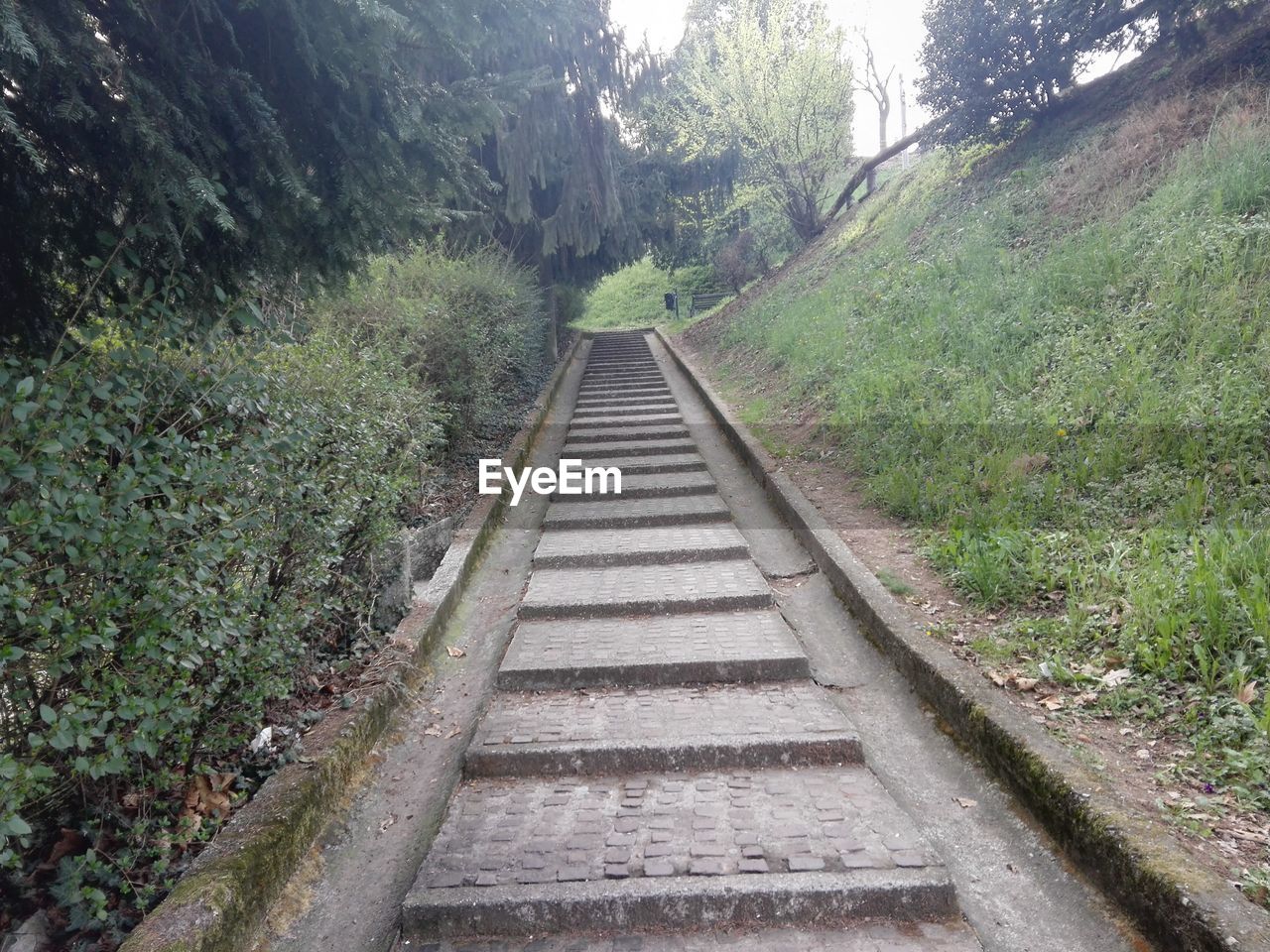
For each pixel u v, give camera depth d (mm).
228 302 3240
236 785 3223
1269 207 6441
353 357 6059
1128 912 2428
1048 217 9336
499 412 10516
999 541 4730
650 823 3090
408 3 3434
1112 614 3896
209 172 2980
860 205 18109
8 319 2932
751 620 4941
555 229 14273
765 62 16391
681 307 28375
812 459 7812
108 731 2555
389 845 3162
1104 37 10695
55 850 2680
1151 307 6242
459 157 4027
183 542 2676
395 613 4773
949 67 11789
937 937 2525
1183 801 2717
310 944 2646
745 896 2629
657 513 7059
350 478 4184
